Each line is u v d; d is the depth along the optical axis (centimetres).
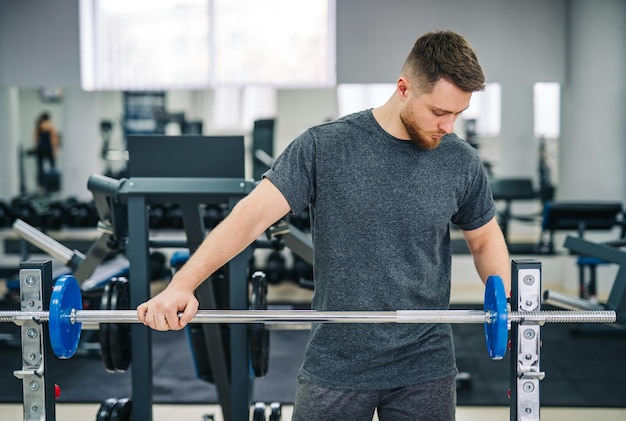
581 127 530
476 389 317
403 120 129
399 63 554
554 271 569
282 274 555
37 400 130
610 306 229
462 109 125
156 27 611
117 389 319
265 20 613
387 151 134
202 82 620
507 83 554
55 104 673
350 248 135
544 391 313
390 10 550
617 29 512
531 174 656
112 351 199
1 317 126
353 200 133
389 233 134
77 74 570
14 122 666
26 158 677
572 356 366
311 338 142
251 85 619
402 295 135
